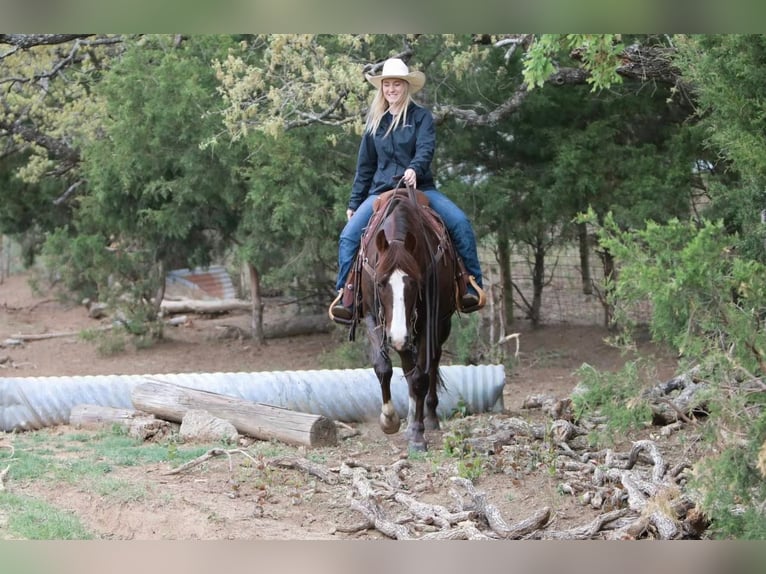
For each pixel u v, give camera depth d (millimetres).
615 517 7121
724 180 13914
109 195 17672
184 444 9711
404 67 9344
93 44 16172
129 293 19516
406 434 9797
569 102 15875
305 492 8031
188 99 15211
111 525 7258
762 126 8758
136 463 8820
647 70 11922
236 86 12336
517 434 9953
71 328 22531
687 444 8227
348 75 12227
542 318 19922
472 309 9672
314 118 12672
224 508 7520
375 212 9117
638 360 6664
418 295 8523
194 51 16250
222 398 10148
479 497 7344
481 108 15094
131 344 19688
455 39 13820
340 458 9141
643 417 6438
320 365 16766
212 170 15969
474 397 11367
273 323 20500
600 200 15570
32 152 19344
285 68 12922
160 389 10484
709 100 9344
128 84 15500
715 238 5816
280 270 16109
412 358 8844
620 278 5883
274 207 16031
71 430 10523
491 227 16266
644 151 15336
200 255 19547
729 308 5801
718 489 5949
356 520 7375
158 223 17656
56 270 21328
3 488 7836
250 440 9906
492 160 16688
